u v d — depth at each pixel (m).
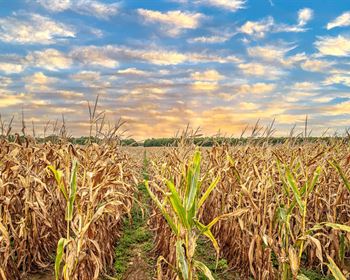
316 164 7.30
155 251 8.04
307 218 7.62
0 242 5.63
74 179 4.83
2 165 6.87
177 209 4.50
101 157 7.56
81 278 5.58
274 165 7.36
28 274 6.94
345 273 6.45
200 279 6.76
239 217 6.57
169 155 9.21
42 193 7.20
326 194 7.74
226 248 7.88
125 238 9.41
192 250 4.53
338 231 6.92
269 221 6.21
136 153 18.59
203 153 9.99
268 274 5.94
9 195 6.59
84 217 5.23
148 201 13.37
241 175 7.28
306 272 7.05
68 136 8.94
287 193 5.65
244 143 9.31
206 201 9.10
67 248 4.91
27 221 6.95
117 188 8.62
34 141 8.28
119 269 7.45
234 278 6.93
